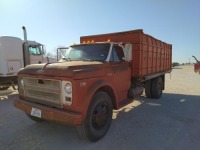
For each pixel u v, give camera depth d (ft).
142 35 20.68
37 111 12.84
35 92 13.66
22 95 14.84
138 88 20.85
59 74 11.91
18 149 12.25
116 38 21.34
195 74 82.64
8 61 32.68
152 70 25.31
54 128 15.83
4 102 26.73
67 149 12.32
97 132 13.32
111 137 14.11
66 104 11.90
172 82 50.78
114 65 15.96
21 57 34.81
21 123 17.12
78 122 11.38
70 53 17.87
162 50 29.86
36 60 39.78
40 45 40.57
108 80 14.83
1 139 13.76
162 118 18.61
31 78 13.73
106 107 14.38
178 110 21.58
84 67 12.73
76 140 13.61
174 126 16.42
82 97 11.86
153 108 22.52
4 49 32.14
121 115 19.66
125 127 16.15
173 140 13.64
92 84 12.78
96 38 22.89
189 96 30.19
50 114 12.07
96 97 13.15
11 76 33.40
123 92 17.90
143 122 17.44
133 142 13.29
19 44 34.37
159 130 15.51
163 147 12.55
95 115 13.25
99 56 16.12
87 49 17.20
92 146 12.71
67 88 11.73
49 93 12.73
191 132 15.11
